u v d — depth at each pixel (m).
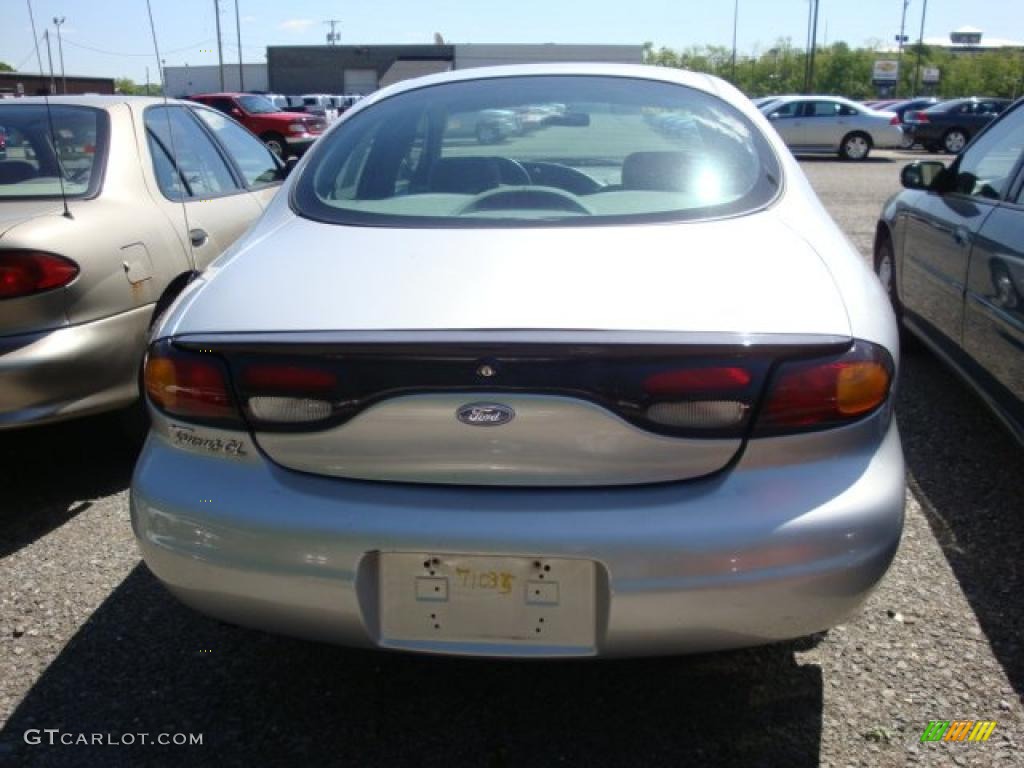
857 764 2.03
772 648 2.44
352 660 2.43
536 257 2.02
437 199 2.44
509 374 1.74
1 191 3.39
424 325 1.79
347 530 1.79
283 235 2.29
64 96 3.97
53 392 3.02
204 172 4.25
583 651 1.81
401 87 3.02
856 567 1.78
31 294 2.96
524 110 2.72
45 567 2.89
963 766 2.02
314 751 2.10
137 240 3.38
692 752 2.08
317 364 1.79
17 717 2.21
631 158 2.51
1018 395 3.04
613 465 1.77
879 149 23.53
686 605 1.75
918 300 4.37
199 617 2.62
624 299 1.84
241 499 1.85
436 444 1.78
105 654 2.45
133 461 3.68
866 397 1.82
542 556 1.76
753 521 1.75
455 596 1.81
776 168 2.49
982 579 2.75
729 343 1.74
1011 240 3.13
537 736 2.14
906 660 2.38
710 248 2.05
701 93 2.79
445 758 2.08
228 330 1.88
